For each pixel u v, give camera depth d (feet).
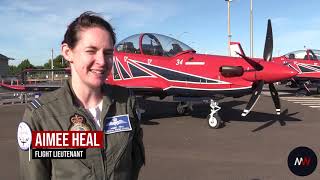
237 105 50.70
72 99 5.22
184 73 34.19
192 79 33.78
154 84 35.55
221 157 21.81
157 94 36.68
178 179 17.38
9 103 57.00
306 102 56.08
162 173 18.40
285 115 40.91
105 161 5.21
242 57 31.37
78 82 5.33
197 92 33.83
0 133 30.55
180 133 30.17
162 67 35.45
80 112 5.17
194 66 33.86
